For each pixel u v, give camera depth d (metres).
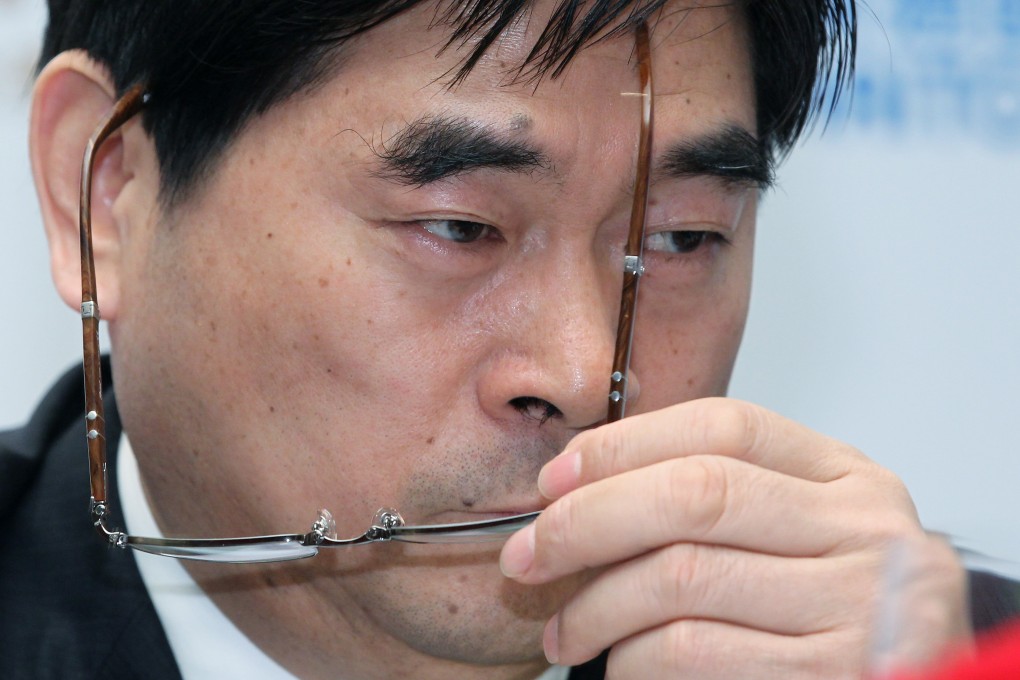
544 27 2.23
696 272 2.56
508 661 2.52
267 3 2.28
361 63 2.27
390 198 2.26
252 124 2.39
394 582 2.44
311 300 2.35
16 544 3.10
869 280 4.40
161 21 2.50
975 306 4.42
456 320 2.33
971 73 4.41
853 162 4.39
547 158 2.23
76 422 3.40
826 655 1.96
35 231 3.88
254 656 2.85
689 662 1.98
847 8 2.84
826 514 2.02
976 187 4.42
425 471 2.36
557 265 2.32
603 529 2.00
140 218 2.69
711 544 2.01
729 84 2.49
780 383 4.41
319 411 2.40
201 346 2.53
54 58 2.80
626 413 2.52
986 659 0.81
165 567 2.88
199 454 2.62
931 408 4.41
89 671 2.87
